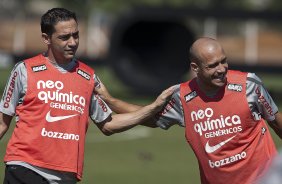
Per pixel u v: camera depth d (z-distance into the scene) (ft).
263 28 531.50
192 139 76.33
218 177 75.77
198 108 75.41
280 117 75.51
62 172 74.79
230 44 515.91
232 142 74.74
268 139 74.95
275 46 499.10
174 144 172.65
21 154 74.38
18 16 602.85
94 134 183.62
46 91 74.69
